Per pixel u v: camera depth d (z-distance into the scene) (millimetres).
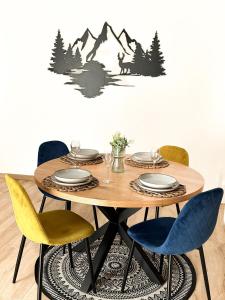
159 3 3691
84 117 4176
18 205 1953
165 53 3805
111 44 3904
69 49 4008
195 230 1898
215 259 2758
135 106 4020
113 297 2285
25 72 4180
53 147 3131
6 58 4168
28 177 4508
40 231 1949
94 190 2047
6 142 4465
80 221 2320
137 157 2736
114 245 2945
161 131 4027
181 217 1823
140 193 2006
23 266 2576
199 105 3865
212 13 3609
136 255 2537
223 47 3672
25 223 1998
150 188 2059
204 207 1846
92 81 4039
